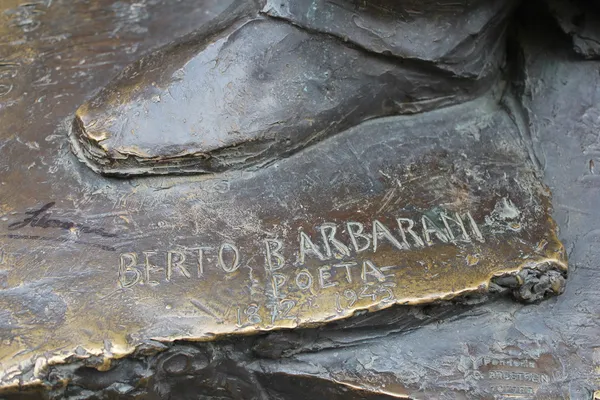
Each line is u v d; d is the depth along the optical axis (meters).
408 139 1.62
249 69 1.50
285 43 1.52
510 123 1.69
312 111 1.53
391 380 1.34
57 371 1.22
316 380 1.35
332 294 1.33
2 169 1.52
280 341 1.31
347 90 1.56
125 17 1.99
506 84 1.76
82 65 1.83
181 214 1.43
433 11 1.55
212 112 1.47
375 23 1.53
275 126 1.50
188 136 1.45
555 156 1.62
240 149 1.48
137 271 1.34
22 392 1.22
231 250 1.38
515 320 1.41
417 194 1.51
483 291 1.36
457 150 1.61
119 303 1.29
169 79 1.50
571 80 1.72
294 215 1.45
